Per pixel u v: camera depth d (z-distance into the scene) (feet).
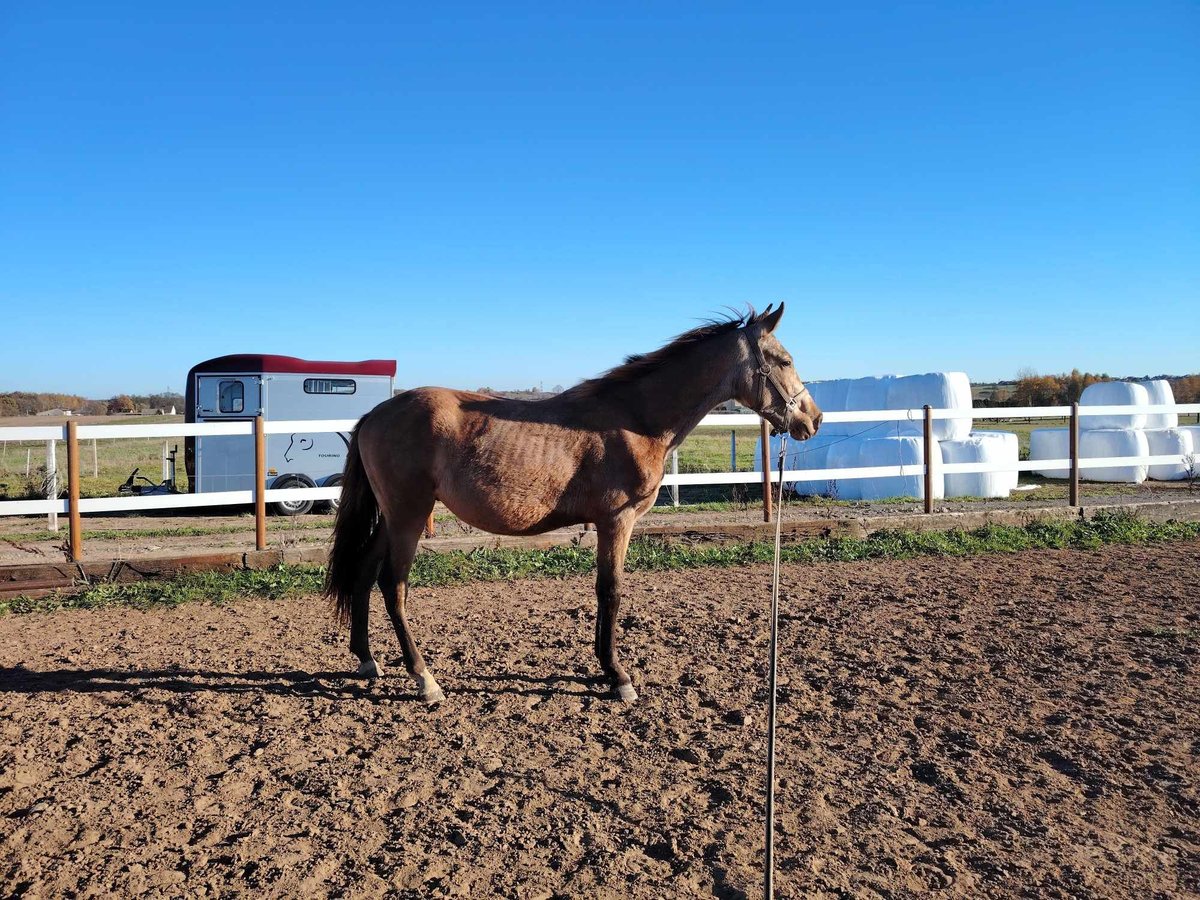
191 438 48.62
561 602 25.94
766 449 35.94
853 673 18.99
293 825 11.94
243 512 50.03
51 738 15.14
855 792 13.07
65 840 11.57
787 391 19.11
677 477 35.50
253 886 10.38
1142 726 15.71
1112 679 18.38
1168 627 22.24
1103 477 56.54
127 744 14.90
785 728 15.79
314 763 14.15
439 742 15.11
